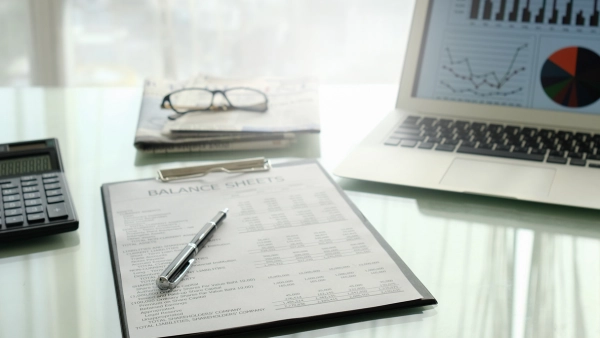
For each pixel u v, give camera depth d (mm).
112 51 1778
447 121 793
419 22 830
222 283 473
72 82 1771
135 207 596
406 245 549
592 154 696
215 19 1748
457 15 822
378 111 906
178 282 471
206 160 740
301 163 695
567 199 610
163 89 908
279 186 639
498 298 475
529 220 599
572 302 472
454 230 578
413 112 823
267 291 463
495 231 577
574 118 769
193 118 790
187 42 1767
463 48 817
